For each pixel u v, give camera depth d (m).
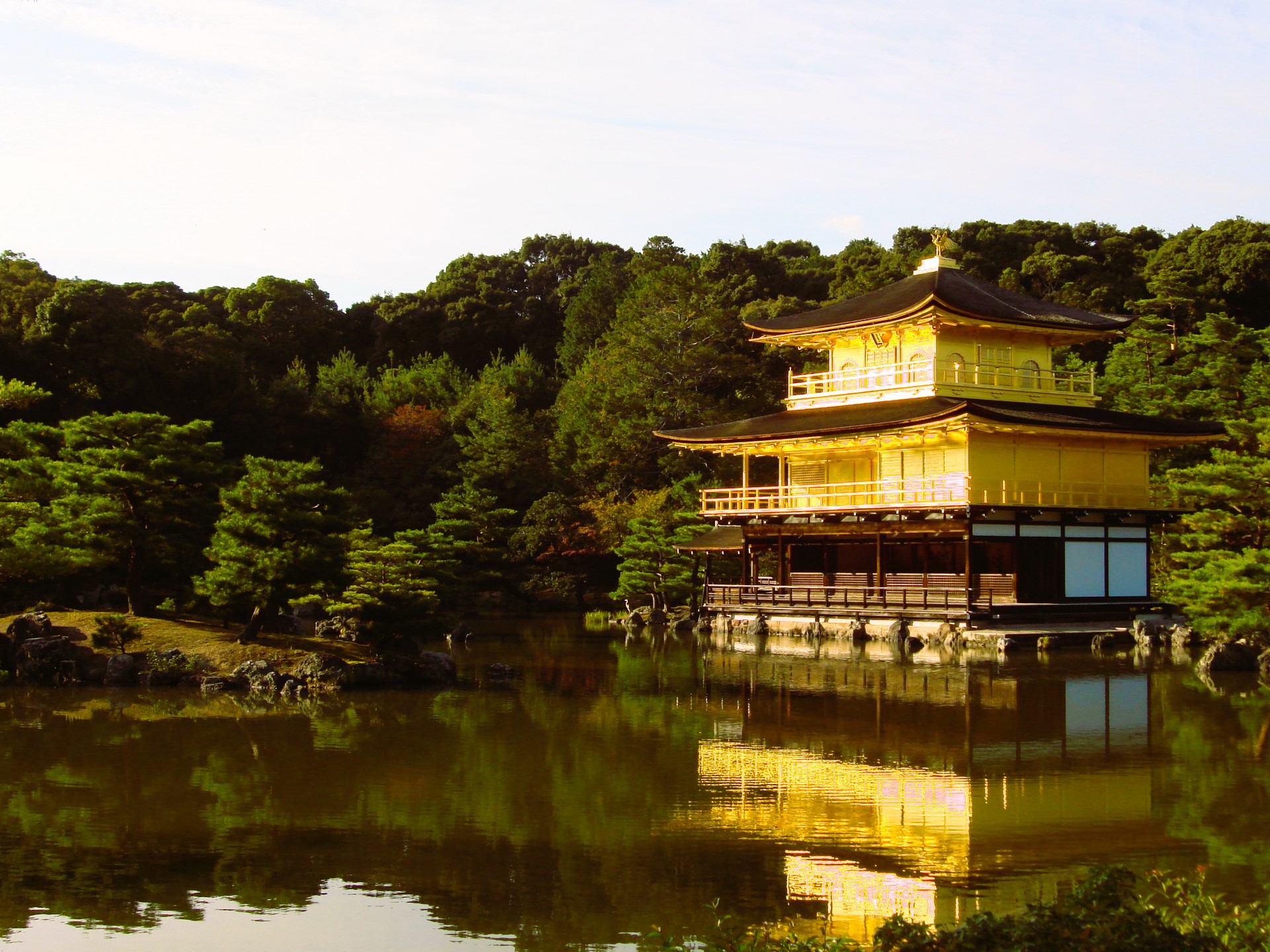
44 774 33.22
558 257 167.62
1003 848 26.30
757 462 102.50
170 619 54.91
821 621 69.25
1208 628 54.12
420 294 156.38
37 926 21.91
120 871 24.94
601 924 22.02
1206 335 86.38
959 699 46.12
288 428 105.38
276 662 49.72
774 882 24.23
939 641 62.75
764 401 109.44
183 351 99.81
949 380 72.69
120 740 37.84
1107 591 69.31
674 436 79.31
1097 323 74.12
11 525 55.62
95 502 53.03
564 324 148.62
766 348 116.00
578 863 25.41
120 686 48.25
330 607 50.44
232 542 49.53
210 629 53.56
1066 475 70.31
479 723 41.16
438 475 105.38
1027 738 38.19
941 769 33.94
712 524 85.25
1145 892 23.06
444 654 52.97
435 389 122.94
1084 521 68.56
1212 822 28.17
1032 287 125.00
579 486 104.94
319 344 141.50
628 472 104.25
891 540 71.69
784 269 141.62
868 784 32.06
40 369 89.56
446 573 64.88
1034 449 69.25
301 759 35.09
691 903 23.06
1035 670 53.97
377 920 22.22
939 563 71.69
